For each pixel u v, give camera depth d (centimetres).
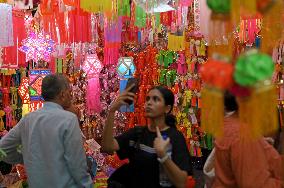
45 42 421
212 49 128
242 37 420
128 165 203
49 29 421
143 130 206
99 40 552
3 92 539
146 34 575
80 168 219
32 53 418
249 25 417
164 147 180
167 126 204
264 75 116
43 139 221
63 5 384
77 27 425
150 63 607
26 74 545
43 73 415
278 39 132
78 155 219
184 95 607
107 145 205
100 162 417
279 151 175
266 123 125
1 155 237
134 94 211
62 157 219
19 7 343
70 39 424
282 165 155
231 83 120
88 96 554
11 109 538
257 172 149
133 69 482
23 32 390
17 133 237
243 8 124
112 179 204
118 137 210
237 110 162
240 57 119
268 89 121
